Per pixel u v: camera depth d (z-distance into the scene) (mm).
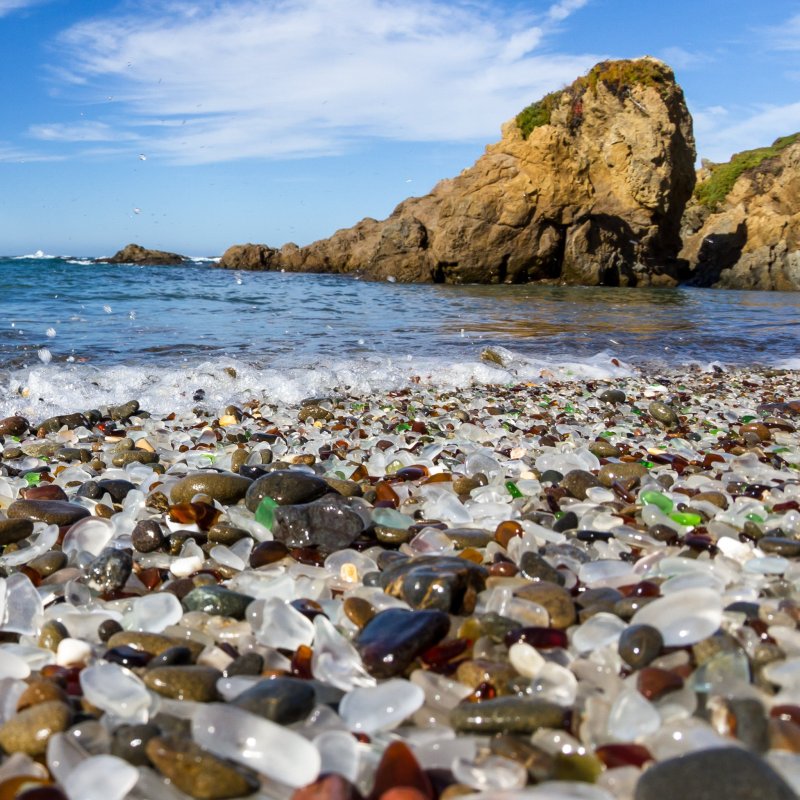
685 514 2984
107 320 12617
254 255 43500
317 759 1399
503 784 1382
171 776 1378
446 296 22406
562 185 30750
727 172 43688
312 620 2100
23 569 2469
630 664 1790
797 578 2326
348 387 7137
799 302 23484
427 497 3365
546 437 4762
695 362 9422
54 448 4469
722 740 1414
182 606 2188
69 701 1658
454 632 2012
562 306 18891
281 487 3039
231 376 7184
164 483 3459
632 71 31750
